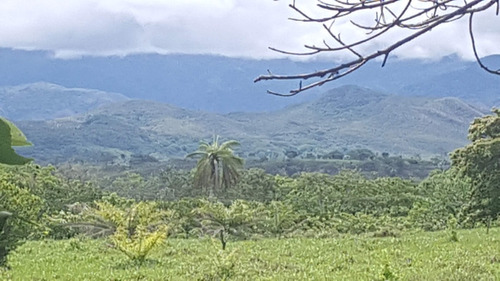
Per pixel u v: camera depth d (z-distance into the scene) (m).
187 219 36.91
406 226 40.12
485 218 33.81
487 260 18.59
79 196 39.97
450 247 23.28
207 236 30.05
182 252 24.36
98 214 28.66
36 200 11.70
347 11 2.47
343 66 2.51
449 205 42.72
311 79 2.55
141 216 26.84
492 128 35.62
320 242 28.33
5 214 1.79
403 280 15.23
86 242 28.25
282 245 27.08
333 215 42.34
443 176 48.25
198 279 17.00
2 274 17.44
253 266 18.62
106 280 17.48
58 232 33.16
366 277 16.16
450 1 2.49
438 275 15.47
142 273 18.48
